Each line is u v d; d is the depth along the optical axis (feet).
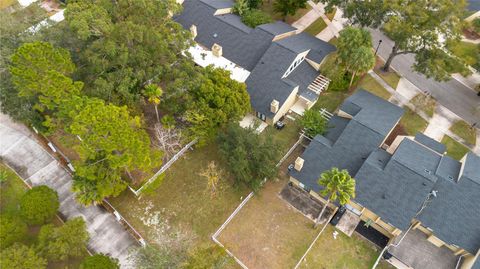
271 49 188.96
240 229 146.00
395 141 170.50
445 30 173.17
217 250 128.36
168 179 161.07
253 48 200.03
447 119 185.57
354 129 156.46
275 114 174.09
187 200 154.71
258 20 222.28
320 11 250.37
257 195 155.94
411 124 182.09
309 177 152.05
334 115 177.99
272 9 252.83
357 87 199.11
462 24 176.04
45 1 249.75
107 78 156.56
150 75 159.84
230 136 156.87
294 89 176.55
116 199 155.43
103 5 168.04
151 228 146.92
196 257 115.85
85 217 150.82
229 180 160.35
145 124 176.14
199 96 159.22
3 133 178.40
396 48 192.65
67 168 165.58
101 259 125.29
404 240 141.69
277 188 158.92
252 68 195.93
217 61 199.93
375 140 152.56
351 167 150.10
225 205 153.07
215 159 167.94
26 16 185.57
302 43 199.00
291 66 185.47
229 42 205.67
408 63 214.28
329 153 154.40
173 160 165.27
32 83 138.00
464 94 198.59
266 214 150.61
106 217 151.02
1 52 153.89
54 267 136.46
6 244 129.18
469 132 180.24
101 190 139.95
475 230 130.93
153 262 118.93
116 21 169.48
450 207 135.13
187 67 163.94
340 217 149.89
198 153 170.09
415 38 177.68
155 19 169.78
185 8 223.51
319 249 141.08
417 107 186.29
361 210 145.79
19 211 143.13
